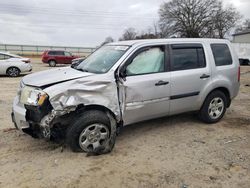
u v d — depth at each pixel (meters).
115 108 4.10
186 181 3.39
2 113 6.23
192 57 5.05
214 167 3.74
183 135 4.90
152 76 4.49
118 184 3.31
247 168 3.72
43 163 3.77
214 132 5.08
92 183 3.32
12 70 14.06
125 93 4.20
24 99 3.94
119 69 4.18
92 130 3.97
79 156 3.96
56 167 3.66
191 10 52.56
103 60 4.55
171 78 4.69
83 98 3.81
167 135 4.89
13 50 51.44
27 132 4.03
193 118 5.88
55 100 3.67
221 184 3.34
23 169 3.61
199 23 52.94
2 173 3.51
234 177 3.50
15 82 11.78
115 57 4.40
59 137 4.01
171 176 3.50
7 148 4.23
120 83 4.14
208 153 4.17
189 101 5.04
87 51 56.25
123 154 4.10
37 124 3.85
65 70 4.63
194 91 5.05
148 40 4.70
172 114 4.99
